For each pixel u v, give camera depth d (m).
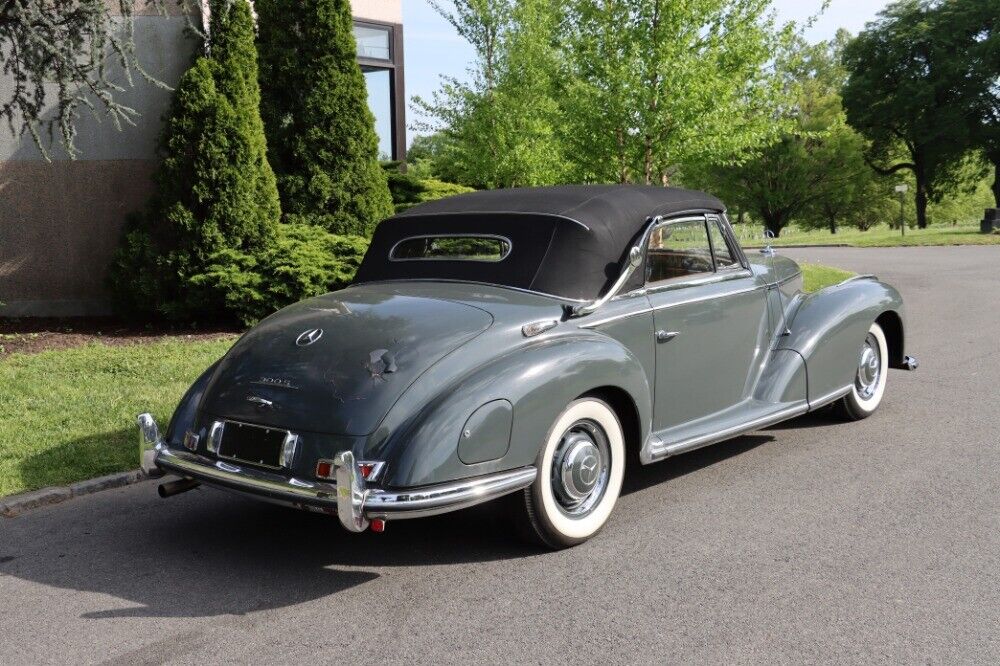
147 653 3.22
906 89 55.84
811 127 61.66
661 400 4.78
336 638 3.31
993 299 13.74
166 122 10.11
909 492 4.83
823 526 4.35
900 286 16.27
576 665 3.07
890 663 3.04
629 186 5.02
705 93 13.02
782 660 3.07
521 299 4.28
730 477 5.18
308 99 11.20
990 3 54.25
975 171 63.31
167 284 10.09
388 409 3.63
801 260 24.30
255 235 10.13
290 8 11.16
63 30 9.05
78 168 10.79
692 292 4.94
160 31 10.53
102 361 8.21
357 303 4.38
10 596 3.76
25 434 6.05
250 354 4.16
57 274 10.94
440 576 3.88
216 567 4.04
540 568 3.94
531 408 3.80
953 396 7.09
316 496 3.58
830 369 5.76
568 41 14.16
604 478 4.27
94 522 4.68
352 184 11.48
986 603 3.48
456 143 20.75
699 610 3.47
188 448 4.16
